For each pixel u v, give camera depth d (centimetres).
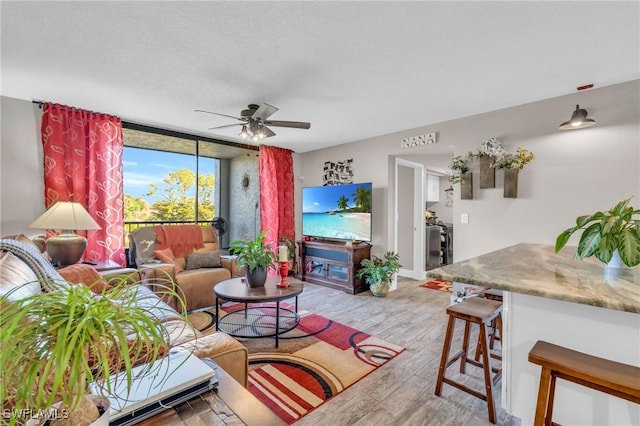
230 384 106
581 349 142
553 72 249
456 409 184
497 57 226
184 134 438
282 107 332
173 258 362
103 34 197
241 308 359
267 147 511
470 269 170
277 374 222
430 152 432
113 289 77
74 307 64
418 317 338
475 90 286
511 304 161
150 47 212
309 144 512
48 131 315
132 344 74
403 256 548
